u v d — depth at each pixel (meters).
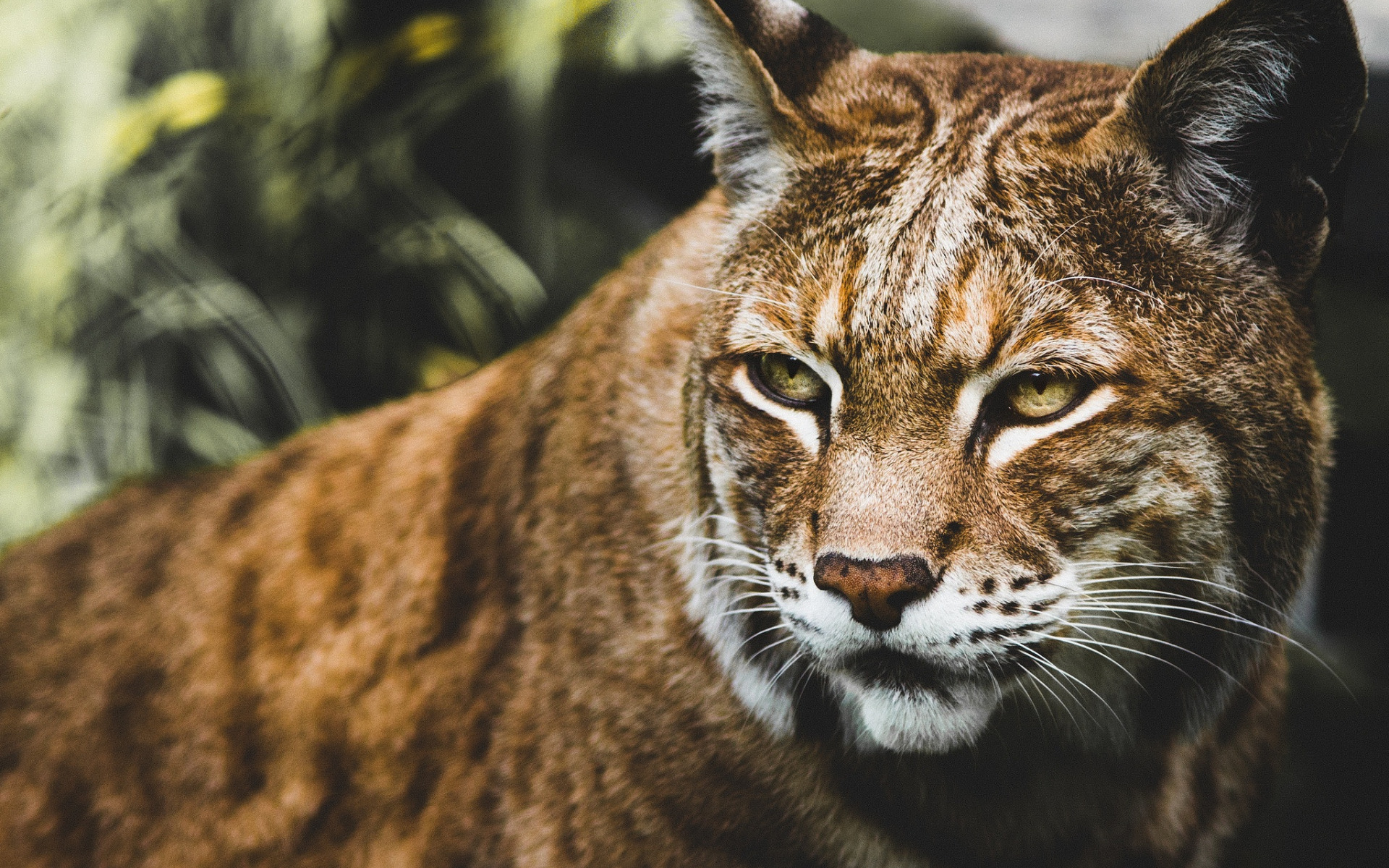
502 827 4.58
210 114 8.58
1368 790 6.80
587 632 4.39
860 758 4.25
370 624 4.89
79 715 5.16
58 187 9.08
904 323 3.60
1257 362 3.66
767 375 3.90
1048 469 3.60
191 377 10.33
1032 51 7.73
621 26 7.96
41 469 9.38
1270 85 3.59
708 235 4.33
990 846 4.37
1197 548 3.73
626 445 4.36
